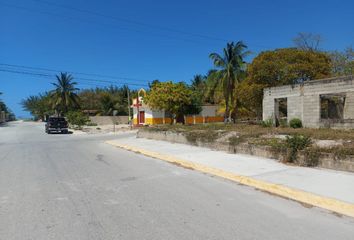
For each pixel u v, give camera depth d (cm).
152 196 823
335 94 2262
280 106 3353
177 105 4491
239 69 4350
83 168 1268
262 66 3281
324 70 3259
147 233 568
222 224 613
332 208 709
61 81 7988
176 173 1152
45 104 9988
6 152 1925
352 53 4100
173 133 2152
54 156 1677
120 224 614
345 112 2262
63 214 675
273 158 1291
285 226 604
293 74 3164
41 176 1100
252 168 1133
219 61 4416
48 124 4150
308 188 842
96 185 952
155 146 1972
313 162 1115
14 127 6359
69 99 7988
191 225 608
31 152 1898
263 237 550
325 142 1285
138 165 1341
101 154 1758
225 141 1620
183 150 1712
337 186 852
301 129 1959
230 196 824
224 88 4422
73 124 5759
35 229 591
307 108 2320
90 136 3531
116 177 1078
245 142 1490
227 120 4422
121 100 8506
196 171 1189
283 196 820
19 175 1123
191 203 759
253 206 735
